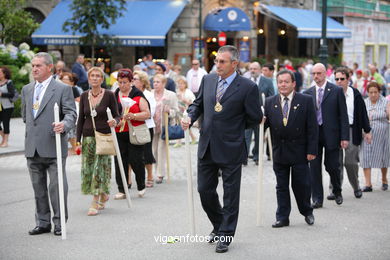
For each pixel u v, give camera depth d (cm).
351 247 715
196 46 2817
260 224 811
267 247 712
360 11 3712
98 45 2547
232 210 701
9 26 2419
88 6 2408
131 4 2716
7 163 1335
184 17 2794
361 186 1110
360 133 989
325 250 702
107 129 873
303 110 798
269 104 816
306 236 761
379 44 4091
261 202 811
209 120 707
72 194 1020
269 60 3042
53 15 2702
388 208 922
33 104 767
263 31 3122
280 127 801
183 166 1305
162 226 806
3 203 947
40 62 764
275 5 3058
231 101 703
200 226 806
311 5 3328
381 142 1051
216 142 702
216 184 725
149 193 1028
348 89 995
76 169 1259
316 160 917
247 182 1123
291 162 803
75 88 1389
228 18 2756
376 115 1055
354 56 3703
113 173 1236
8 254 686
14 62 2194
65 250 701
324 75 920
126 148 991
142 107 979
